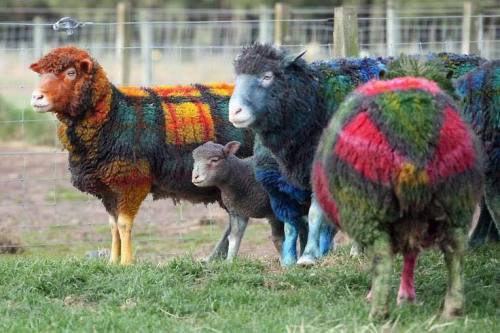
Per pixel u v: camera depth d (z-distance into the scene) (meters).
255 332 7.42
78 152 10.52
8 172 18.77
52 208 16.09
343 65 9.95
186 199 11.37
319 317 7.75
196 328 7.67
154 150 10.64
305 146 9.71
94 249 13.38
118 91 10.64
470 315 7.70
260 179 10.27
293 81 9.50
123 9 18.50
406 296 8.17
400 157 7.00
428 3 28.30
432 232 7.50
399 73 8.07
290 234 10.55
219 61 28.06
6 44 32.88
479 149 7.50
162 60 27.92
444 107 7.23
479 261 9.73
